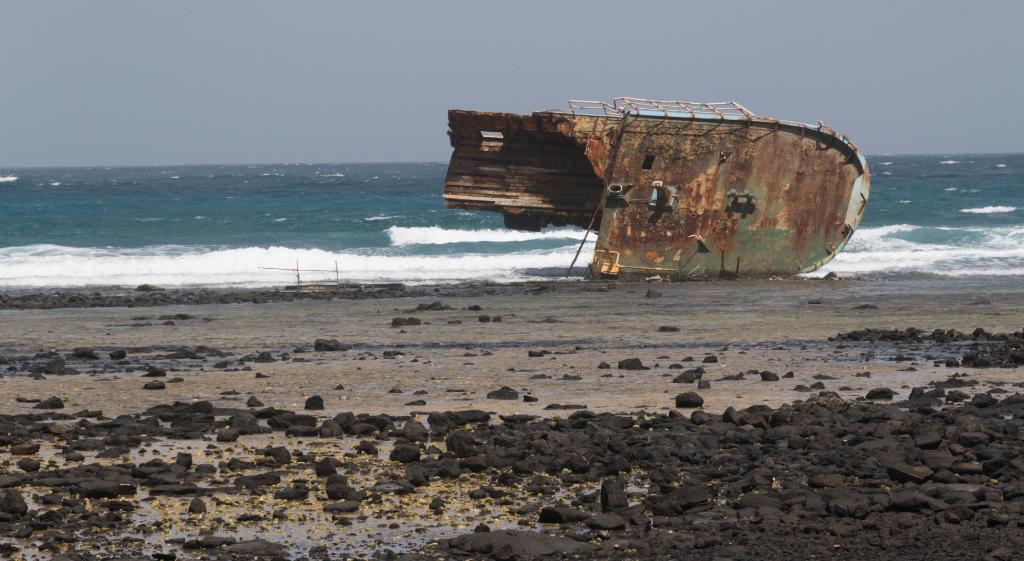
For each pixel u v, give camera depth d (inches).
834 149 2655.0
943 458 802.8
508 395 1141.1
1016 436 876.6
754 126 2618.1
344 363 1403.8
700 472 799.7
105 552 645.3
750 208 2625.5
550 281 2645.2
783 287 2463.1
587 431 936.3
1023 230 3988.7
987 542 634.8
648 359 1422.2
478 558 634.2
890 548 630.5
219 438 926.4
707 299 2226.9
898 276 2723.9
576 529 687.1
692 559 622.5
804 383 1221.1
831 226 2674.7
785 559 617.9
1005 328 1733.5
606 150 2687.0
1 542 660.7
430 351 1525.6
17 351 1557.6
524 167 2918.3
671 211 2618.1
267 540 671.1
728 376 1263.5
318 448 903.7
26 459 833.5
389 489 771.4
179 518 711.1
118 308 2162.9
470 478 807.1
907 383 1214.9
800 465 815.1
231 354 1508.4
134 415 1048.8
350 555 645.3
